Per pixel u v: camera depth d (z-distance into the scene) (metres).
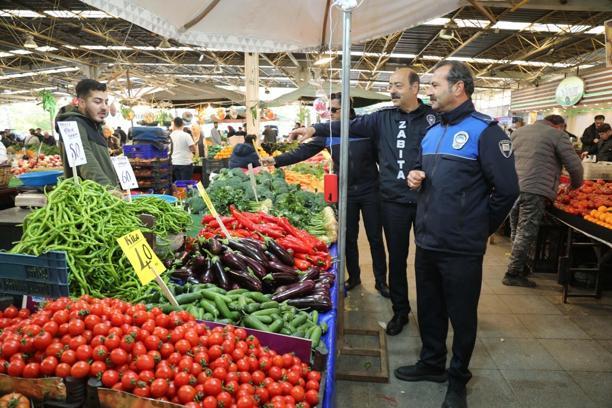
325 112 7.17
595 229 3.67
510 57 18.42
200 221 3.37
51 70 23.33
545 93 21.11
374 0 3.72
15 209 2.97
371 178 4.01
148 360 1.25
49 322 1.32
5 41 16.55
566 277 4.12
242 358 1.38
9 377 1.22
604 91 15.99
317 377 1.46
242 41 4.40
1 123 40.97
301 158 3.92
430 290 2.69
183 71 26.44
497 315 3.87
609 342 3.39
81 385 1.21
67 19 14.45
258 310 1.81
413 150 3.15
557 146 4.27
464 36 15.34
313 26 4.32
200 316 1.74
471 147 2.27
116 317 1.34
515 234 5.02
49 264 1.57
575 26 13.08
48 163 8.06
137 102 20.58
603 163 6.04
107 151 3.21
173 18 3.64
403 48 17.19
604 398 2.71
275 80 30.38
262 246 2.47
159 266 1.72
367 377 2.89
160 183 7.54
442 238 2.37
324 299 2.05
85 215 1.88
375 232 4.14
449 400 2.52
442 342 2.82
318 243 2.92
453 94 2.29
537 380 2.90
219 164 8.70
